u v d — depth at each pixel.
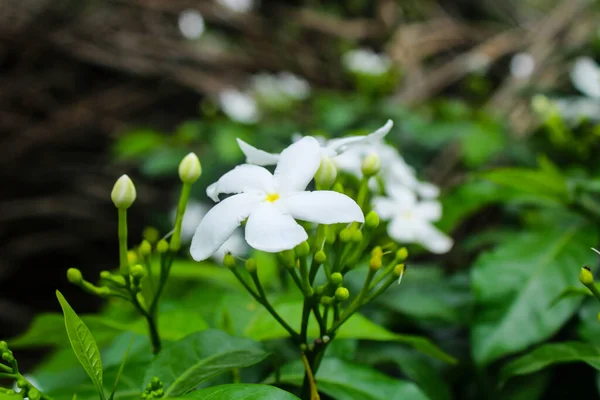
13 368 0.29
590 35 0.76
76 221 0.93
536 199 0.43
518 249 0.38
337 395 0.32
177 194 0.73
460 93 0.95
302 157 0.31
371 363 0.38
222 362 0.30
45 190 0.93
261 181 0.30
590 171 0.49
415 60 0.91
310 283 0.31
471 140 0.57
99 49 0.88
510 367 0.34
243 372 0.37
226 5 0.91
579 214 0.40
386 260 0.41
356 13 1.06
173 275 0.41
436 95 0.93
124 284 0.32
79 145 0.94
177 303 0.37
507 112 0.72
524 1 1.09
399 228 0.41
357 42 1.00
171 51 0.89
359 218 0.29
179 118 0.99
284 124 0.75
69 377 0.39
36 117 0.90
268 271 0.42
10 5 0.84
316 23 0.96
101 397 0.29
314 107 0.80
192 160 0.32
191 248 0.30
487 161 0.61
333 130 0.71
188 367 0.30
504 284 0.37
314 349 0.31
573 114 0.53
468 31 0.98
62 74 0.91
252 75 0.93
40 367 0.41
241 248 0.54
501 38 0.91
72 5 0.86
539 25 0.84
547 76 0.75
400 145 0.68
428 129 0.64
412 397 0.32
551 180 0.39
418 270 0.42
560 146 0.49
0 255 0.90
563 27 0.78
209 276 0.41
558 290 0.36
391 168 0.41
